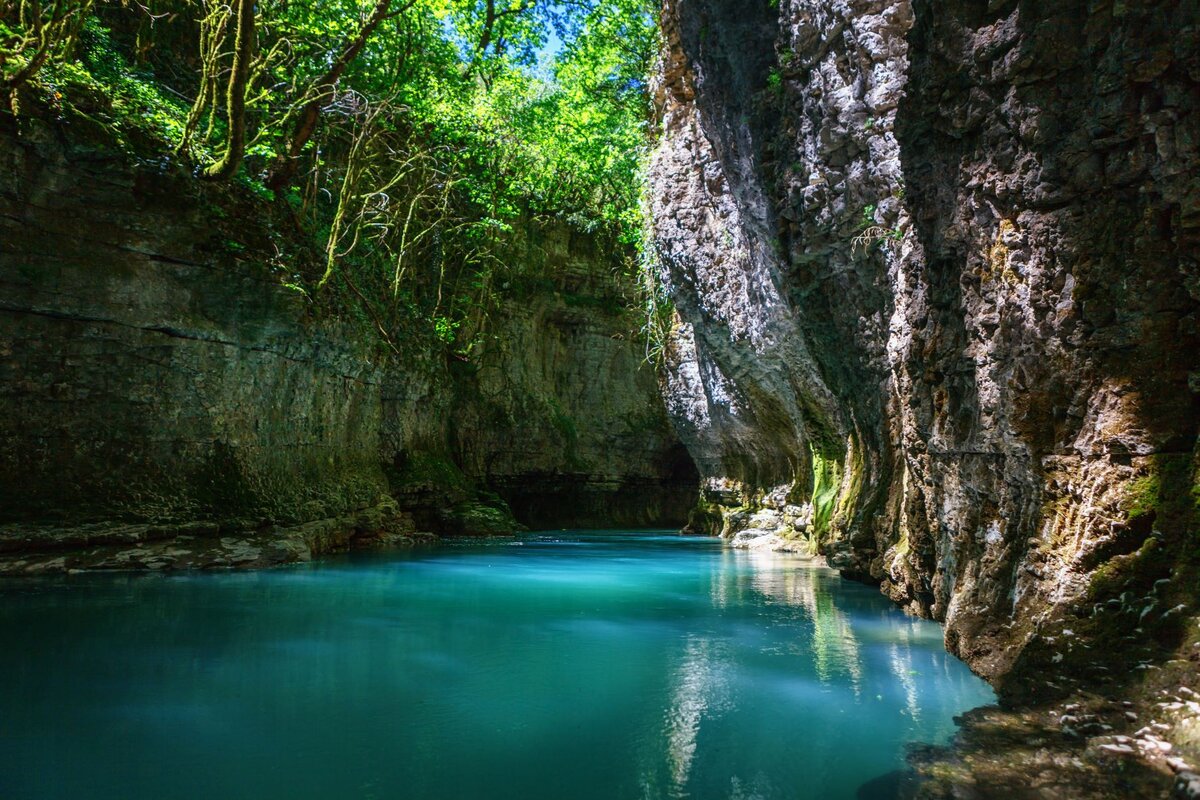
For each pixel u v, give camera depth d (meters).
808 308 10.16
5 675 5.10
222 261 12.43
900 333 6.56
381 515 17.34
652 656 5.78
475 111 20.38
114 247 11.23
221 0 12.91
